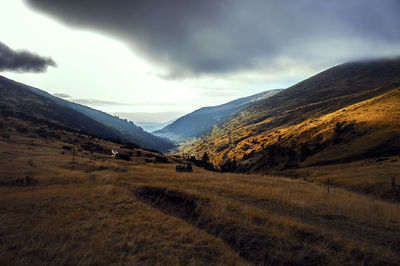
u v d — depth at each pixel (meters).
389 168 37.00
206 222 9.66
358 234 8.34
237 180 21.94
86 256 6.12
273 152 113.88
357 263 6.34
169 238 7.76
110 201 12.10
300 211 11.16
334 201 13.35
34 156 41.03
